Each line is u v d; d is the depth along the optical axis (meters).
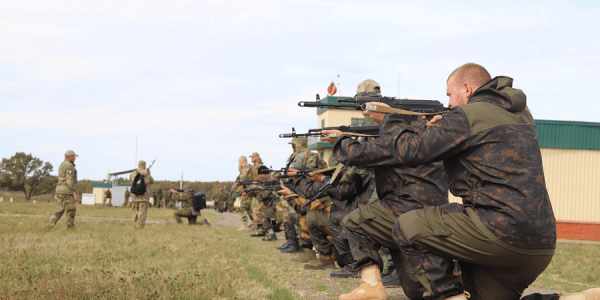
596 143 24.27
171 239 11.75
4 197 99.69
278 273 7.25
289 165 9.15
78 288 5.14
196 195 18.70
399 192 4.41
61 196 13.67
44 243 9.77
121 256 8.19
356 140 4.05
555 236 3.34
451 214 3.46
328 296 5.78
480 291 3.59
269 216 13.40
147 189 15.73
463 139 3.35
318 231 8.14
